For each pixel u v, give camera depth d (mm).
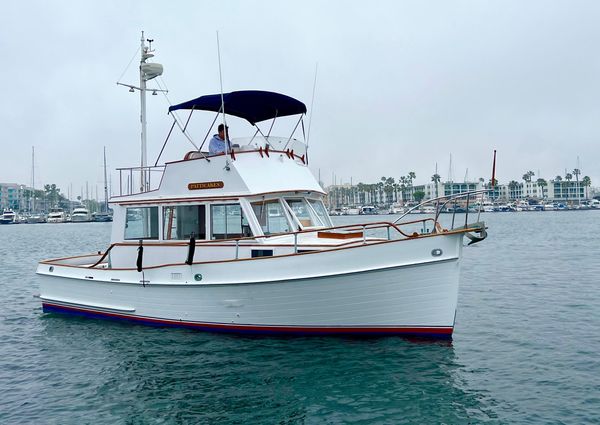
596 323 14219
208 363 10633
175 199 13305
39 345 12453
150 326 13164
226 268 11719
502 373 10125
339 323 11375
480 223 10492
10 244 56469
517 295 18891
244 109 14141
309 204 13969
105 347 11906
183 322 12602
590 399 8883
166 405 8875
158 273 12641
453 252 10484
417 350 10945
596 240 47531
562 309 16172
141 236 13945
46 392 9609
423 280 10695
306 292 11172
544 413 8375
